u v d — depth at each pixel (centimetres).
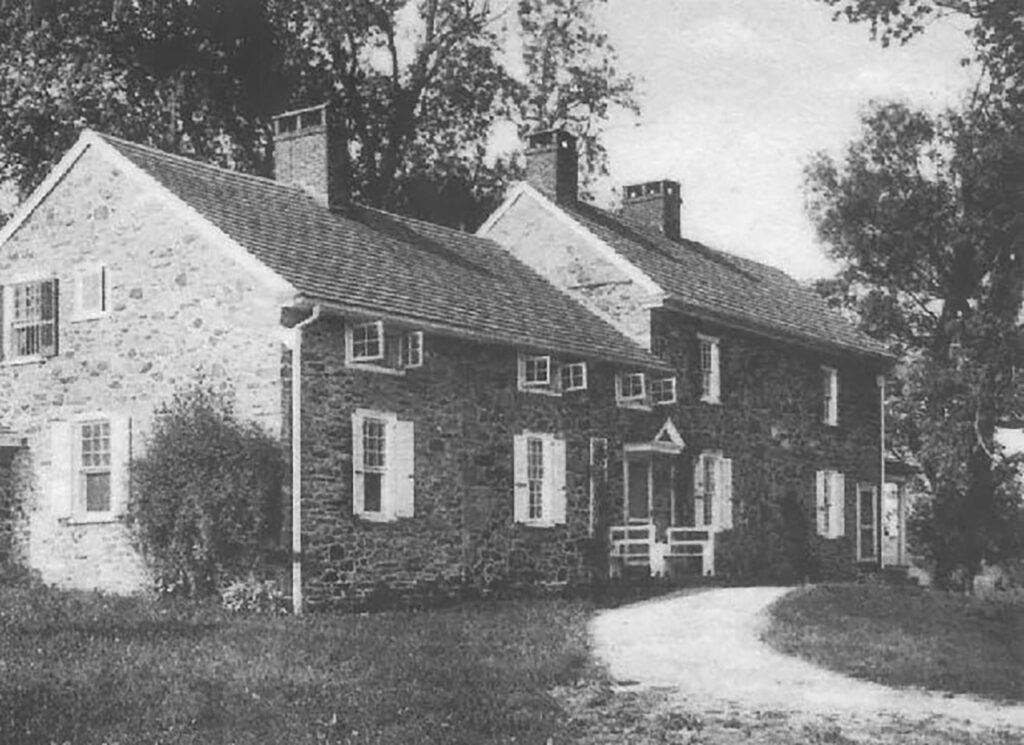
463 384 2412
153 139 3591
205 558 2094
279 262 2186
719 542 3027
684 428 2978
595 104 4012
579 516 2673
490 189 4153
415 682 1382
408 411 2292
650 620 2036
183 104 3691
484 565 2420
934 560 3941
